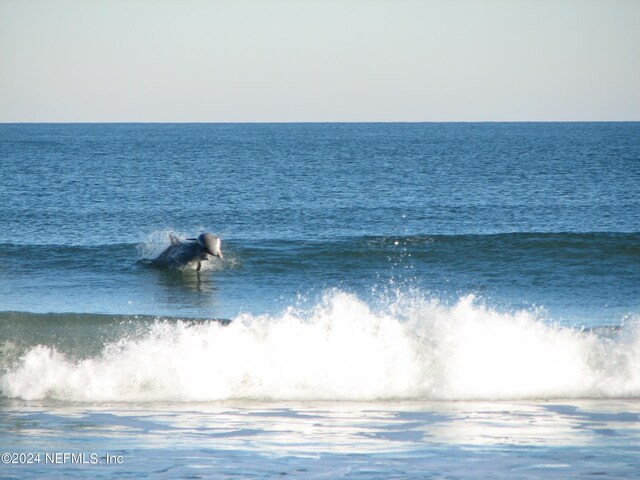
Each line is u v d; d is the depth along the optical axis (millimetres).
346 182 164000
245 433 26547
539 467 22734
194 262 61719
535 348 34969
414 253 67875
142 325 40906
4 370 33844
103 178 171625
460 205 120312
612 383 32938
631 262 64750
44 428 27094
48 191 139000
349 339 35125
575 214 109000
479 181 165875
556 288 56875
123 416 28844
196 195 134375
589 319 46719
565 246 69125
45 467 22688
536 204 121625
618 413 29469
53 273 61625
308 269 63344
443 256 67312
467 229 94125
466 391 32250
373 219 103125
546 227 96000
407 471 22328
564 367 33844
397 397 31891
